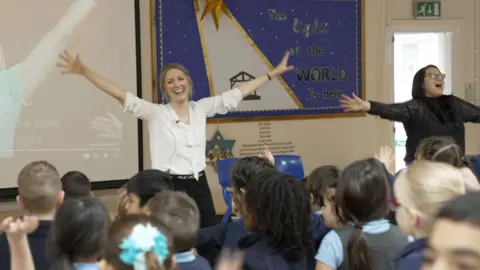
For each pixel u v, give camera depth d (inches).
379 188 80.0
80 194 111.7
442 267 33.2
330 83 243.1
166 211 74.4
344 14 243.6
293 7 235.0
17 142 183.6
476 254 32.1
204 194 141.8
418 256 65.1
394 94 261.0
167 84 141.2
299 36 236.5
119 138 198.7
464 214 33.0
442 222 33.7
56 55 188.5
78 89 191.8
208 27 220.2
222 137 223.9
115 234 55.5
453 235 32.8
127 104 140.9
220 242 100.4
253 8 228.2
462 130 173.8
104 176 196.7
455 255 32.7
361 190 79.4
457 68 261.9
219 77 223.3
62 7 189.5
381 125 254.7
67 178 113.7
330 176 98.0
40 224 82.5
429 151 108.1
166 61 213.0
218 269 74.3
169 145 139.6
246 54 227.8
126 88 199.6
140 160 202.4
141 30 208.5
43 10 186.5
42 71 186.5
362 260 76.5
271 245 80.7
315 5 238.5
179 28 215.2
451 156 106.3
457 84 262.4
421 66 265.6
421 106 170.9
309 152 241.3
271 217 80.1
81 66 141.8
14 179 183.5
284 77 234.8
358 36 246.4
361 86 248.1
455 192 67.1
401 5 254.7
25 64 184.4
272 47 232.1
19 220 62.0
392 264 77.5
